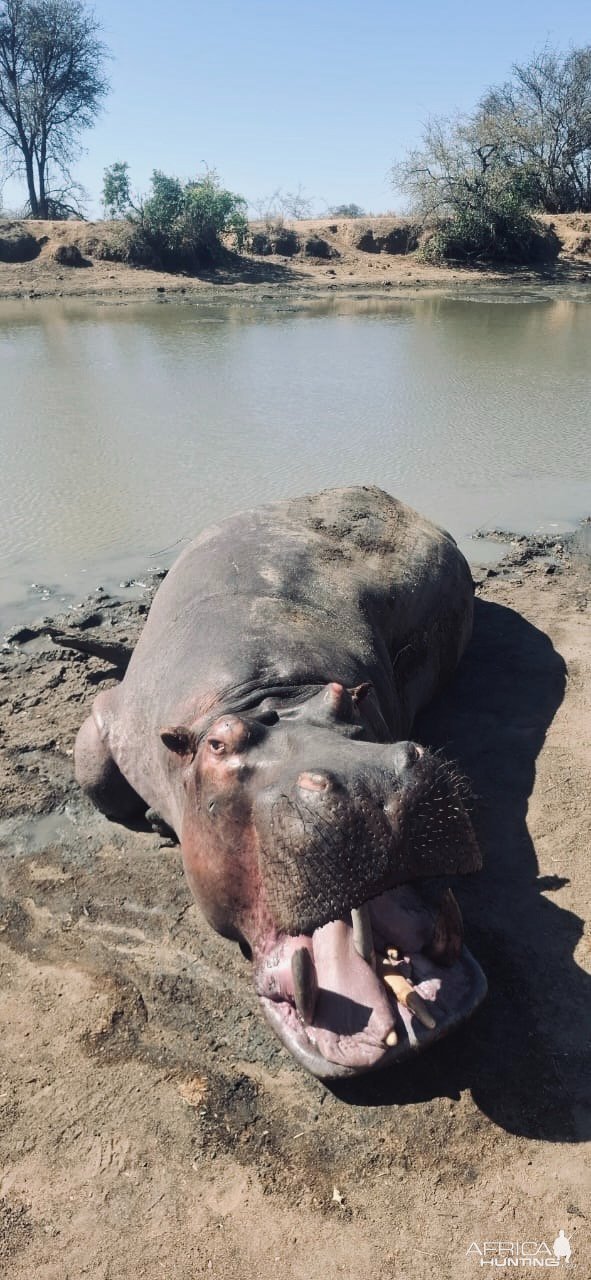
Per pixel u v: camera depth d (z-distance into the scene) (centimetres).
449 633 371
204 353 1110
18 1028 225
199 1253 176
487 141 2484
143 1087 210
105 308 1683
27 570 475
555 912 255
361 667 278
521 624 428
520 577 477
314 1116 201
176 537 510
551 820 292
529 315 1538
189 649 272
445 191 2475
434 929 196
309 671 254
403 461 648
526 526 537
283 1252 176
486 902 259
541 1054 213
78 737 304
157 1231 180
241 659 255
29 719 356
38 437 706
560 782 312
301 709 223
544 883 266
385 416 775
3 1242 179
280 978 200
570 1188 185
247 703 238
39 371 980
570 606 444
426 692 355
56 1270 175
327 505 386
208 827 210
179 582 319
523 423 750
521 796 305
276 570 312
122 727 288
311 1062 189
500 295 1916
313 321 1460
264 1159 193
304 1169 191
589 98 2892
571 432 723
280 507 378
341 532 359
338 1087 208
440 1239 177
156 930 255
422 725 351
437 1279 170
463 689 377
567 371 973
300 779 181
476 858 184
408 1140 195
